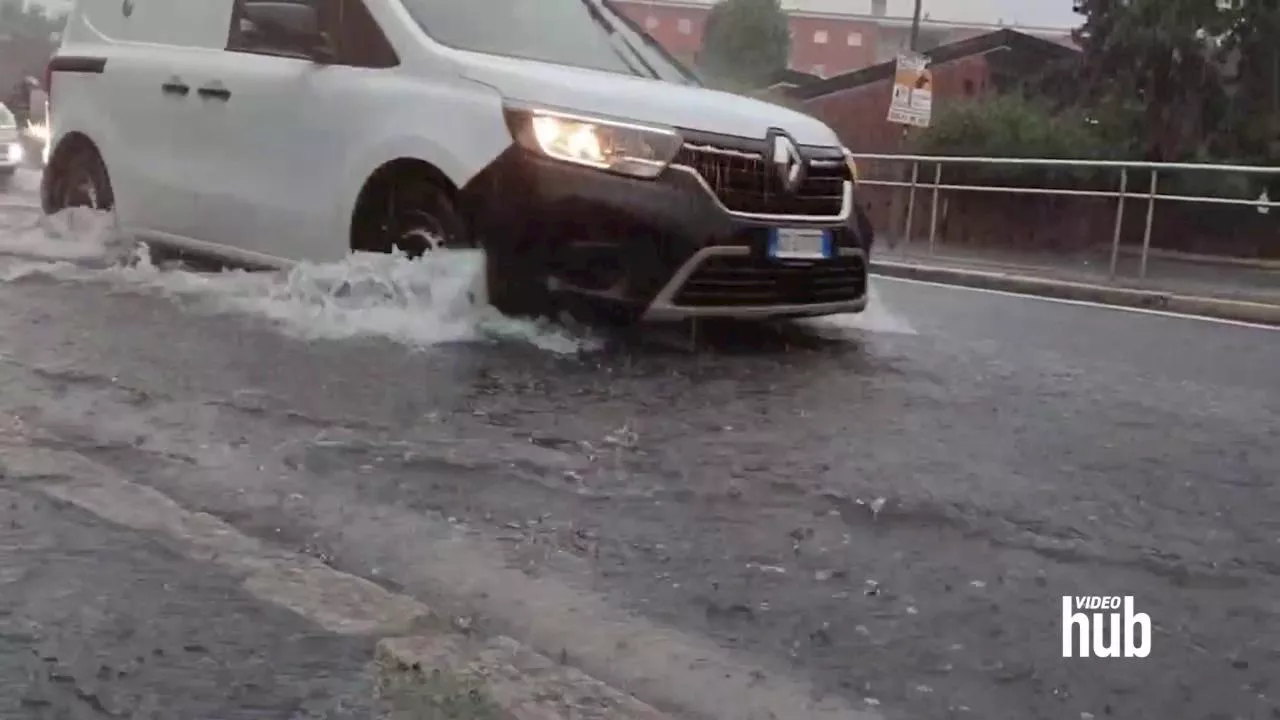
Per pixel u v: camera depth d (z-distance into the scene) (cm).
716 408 462
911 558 319
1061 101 2378
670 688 245
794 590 294
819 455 406
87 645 246
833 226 584
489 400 451
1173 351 711
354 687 234
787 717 236
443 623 265
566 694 236
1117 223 1185
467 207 539
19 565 282
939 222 1342
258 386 452
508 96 543
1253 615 295
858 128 2889
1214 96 2203
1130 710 245
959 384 542
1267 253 1170
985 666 260
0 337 512
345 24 606
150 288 626
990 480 390
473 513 334
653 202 530
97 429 390
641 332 575
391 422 415
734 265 546
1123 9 2231
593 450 396
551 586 290
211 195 654
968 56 2950
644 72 643
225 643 250
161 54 699
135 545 298
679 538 323
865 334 670
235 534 309
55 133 758
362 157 578
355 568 295
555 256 529
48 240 752
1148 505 375
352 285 570
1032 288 1161
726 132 554
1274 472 421
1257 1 2158
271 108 624
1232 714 246
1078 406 513
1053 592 302
